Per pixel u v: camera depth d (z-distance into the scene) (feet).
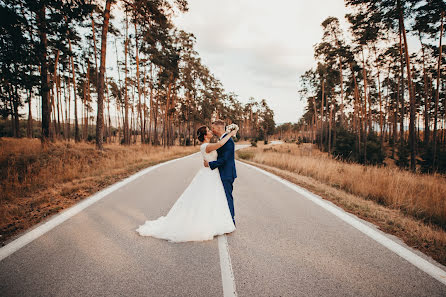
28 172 22.21
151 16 46.47
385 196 18.80
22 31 30.78
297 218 12.96
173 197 16.97
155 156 49.83
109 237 9.96
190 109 132.16
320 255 8.69
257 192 19.80
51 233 10.09
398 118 141.90
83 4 35.42
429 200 17.49
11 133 102.73
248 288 6.65
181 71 100.17
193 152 87.35
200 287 6.67
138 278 7.07
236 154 83.87
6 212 11.91
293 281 7.02
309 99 161.89
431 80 113.29
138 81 78.43
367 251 9.02
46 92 38.09
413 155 51.70
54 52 66.13
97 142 41.06
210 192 10.81
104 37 42.78
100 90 41.91
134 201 15.66
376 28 57.26
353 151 87.51
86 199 15.61
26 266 7.47
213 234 10.19
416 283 6.94
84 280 6.86
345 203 16.08
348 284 6.88
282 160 44.86
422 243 9.70
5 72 31.45
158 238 10.04
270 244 9.61
